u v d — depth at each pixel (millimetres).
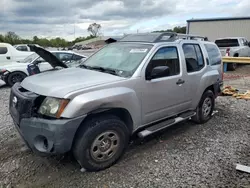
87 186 2910
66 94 2797
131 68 3570
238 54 14422
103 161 3211
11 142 4070
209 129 4750
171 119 4199
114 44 4426
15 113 3096
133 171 3219
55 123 2734
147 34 4441
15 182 2990
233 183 2971
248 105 6461
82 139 2969
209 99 5105
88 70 3787
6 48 12039
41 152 2869
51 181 3014
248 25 22281
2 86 9531
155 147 3922
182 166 3348
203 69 4824
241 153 3742
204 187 2895
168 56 4020
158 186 2910
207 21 24203
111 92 3082
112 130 3203
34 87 3094
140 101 3484
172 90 3992
